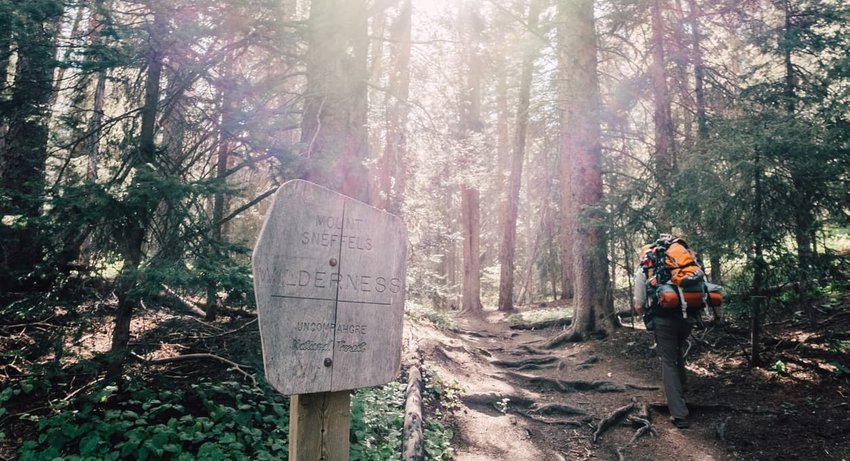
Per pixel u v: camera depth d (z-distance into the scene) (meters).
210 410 3.95
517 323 13.37
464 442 5.12
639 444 5.02
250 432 3.71
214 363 4.88
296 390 1.85
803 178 5.20
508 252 17.64
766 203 5.45
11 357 4.43
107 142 4.68
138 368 4.39
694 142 7.07
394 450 4.28
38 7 3.70
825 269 5.30
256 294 1.79
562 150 13.54
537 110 14.27
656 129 8.53
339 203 2.05
